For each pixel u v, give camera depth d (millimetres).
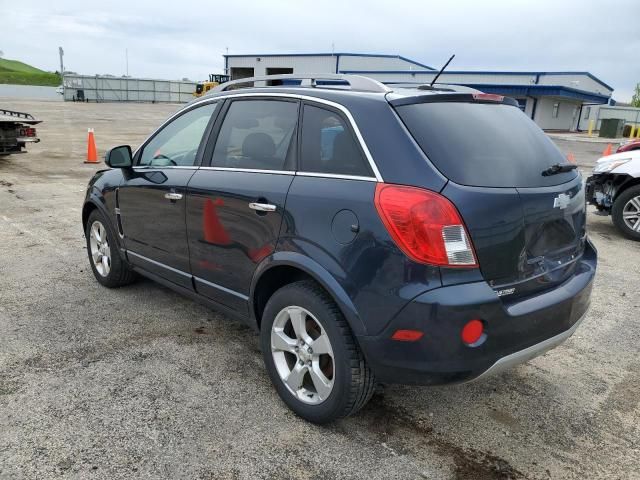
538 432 3066
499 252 2598
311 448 2848
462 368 2527
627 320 4738
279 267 3078
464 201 2504
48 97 67188
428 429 3057
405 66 50031
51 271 5484
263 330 3221
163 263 4078
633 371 3822
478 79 44906
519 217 2672
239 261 3324
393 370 2621
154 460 2707
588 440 3008
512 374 3729
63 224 7391
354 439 2938
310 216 2842
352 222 2664
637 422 3193
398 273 2510
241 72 54188
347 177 2768
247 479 2604
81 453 2738
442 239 2461
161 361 3717
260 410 3170
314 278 2814
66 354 3768
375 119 2756
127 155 4297
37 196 9250
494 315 2547
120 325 4270
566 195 3014
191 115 4004
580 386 3594
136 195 4238
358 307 2637
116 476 2584
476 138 2805
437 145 2646
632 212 7691
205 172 3623
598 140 32500
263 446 2848
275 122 3277
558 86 38000
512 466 2770
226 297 3521
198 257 3680
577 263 3248
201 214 3568
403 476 2662
